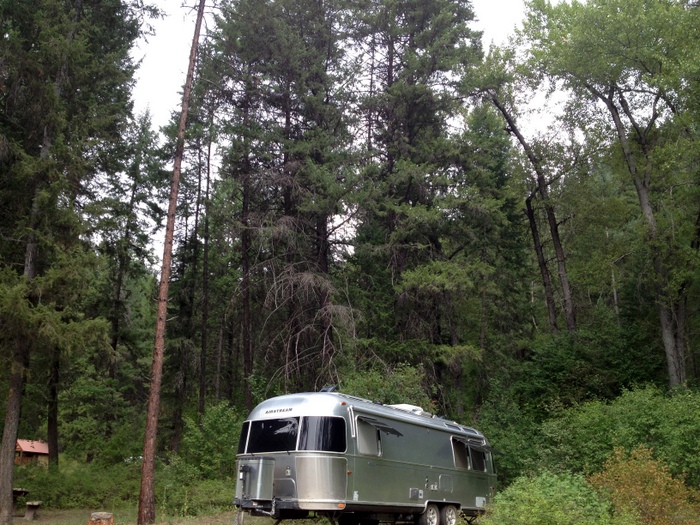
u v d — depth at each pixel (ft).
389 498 41.45
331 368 71.67
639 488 36.88
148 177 99.86
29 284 52.70
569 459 57.93
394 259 79.61
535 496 29.89
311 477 36.88
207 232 95.61
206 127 81.46
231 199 82.74
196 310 104.99
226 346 114.62
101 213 57.67
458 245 92.58
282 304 73.31
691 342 90.58
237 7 75.46
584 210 92.32
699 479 48.19
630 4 76.23
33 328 50.96
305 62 81.30
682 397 57.93
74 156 56.18
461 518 50.70
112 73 64.95
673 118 76.48
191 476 66.33
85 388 92.53
